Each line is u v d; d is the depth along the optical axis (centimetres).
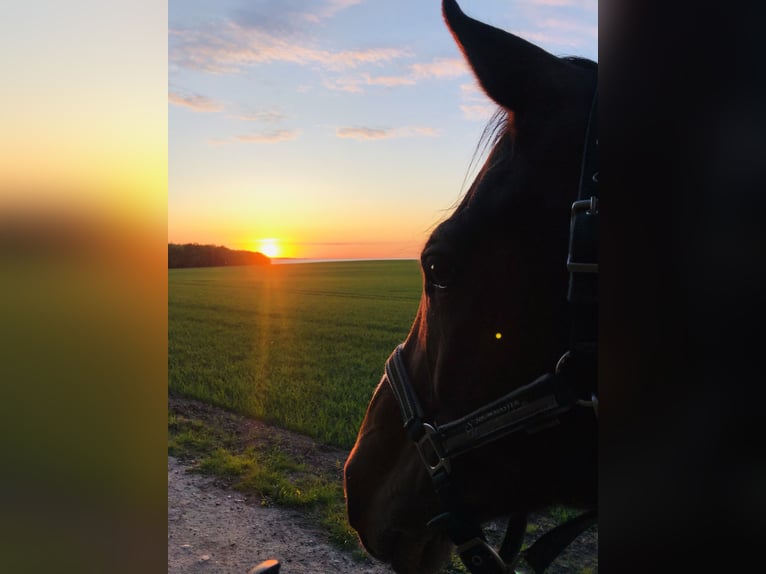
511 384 131
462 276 135
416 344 167
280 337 1598
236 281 4341
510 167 132
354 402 815
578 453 130
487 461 141
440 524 146
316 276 4878
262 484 530
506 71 132
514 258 128
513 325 129
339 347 1402
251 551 414
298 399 847
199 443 661
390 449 177
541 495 140
